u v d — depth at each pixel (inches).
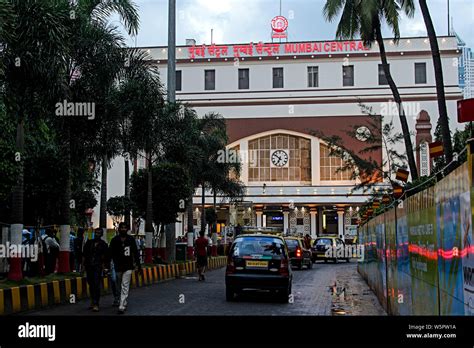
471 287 196.5
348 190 2361.0
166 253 1146.0
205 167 1465.3
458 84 2353.6
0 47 580.1
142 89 884.6
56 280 591.8
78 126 740.0
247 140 2487.7
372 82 2436.0
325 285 851.4
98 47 739.4
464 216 206.1
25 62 583.2
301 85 2491.4
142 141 922.7
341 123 2429.9
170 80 1147.3
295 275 1088.8
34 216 802.2
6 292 488.7
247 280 604.4
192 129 1152.8
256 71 2529.5
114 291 563.5
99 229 532.4
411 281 342.0
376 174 1115.9
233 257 617.9
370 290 768.3
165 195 1093.8
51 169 733.3
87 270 524.7
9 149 532.4
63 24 633.0
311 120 2455.7
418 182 519.2
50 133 888.3
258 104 2500.0
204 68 2559.1
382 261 569.3
